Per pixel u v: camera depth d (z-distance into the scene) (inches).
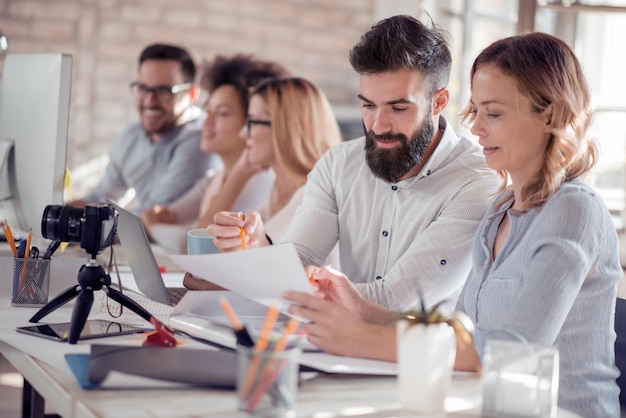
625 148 179.5
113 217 74.8
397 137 87.1
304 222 97.9
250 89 190.4
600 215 67.2
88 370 59.9
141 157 201.9
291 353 52.3
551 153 68.6
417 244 88.1
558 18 175.9
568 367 68.4
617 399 70.9
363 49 86.4
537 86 67.9
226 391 57.6
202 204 191.0
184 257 69.1
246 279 67.9
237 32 233.5
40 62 99.6
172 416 51.9
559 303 63.6
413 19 87.4
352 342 65.7
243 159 171.0
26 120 100.8
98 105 227.0
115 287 96.0
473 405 56.9
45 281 85.3
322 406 55.4
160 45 198.8
